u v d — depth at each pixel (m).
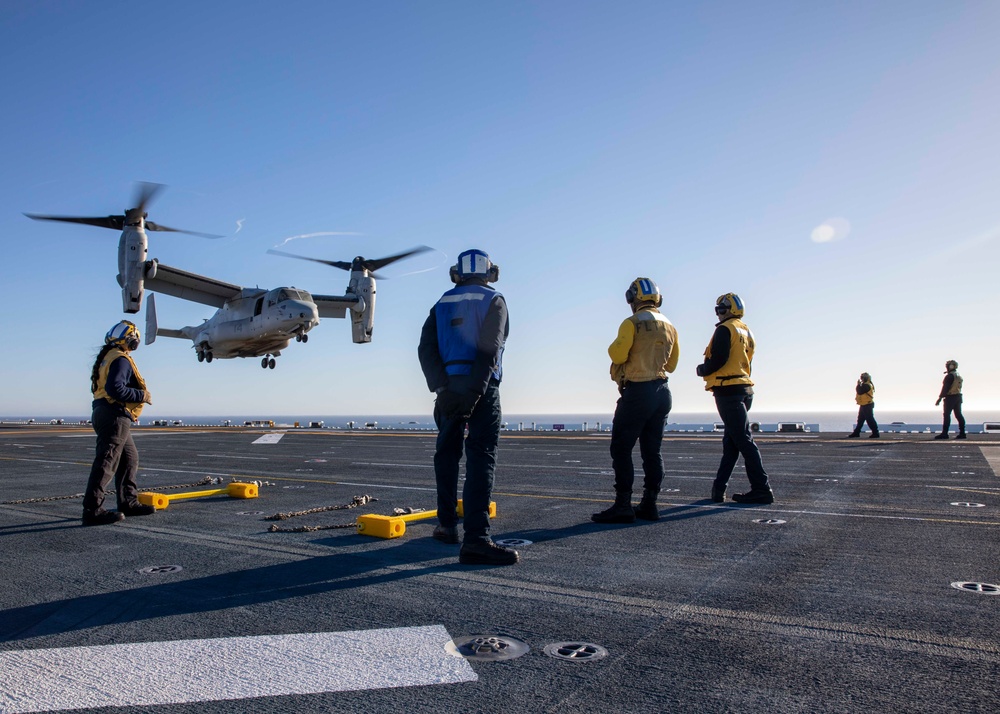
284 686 2.15
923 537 4.41
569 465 10.29
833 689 2.08
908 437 17.89
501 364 4.07
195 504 6.52
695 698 2.03
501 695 2.06
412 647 2.50
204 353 30.03
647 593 3.20
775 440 16.64
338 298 29.12
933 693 2.04
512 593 3.22
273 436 22.42
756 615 2.83
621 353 5.11
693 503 6.19
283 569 3.78
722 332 6.08
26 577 3.64
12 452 14.95
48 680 2.22
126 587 3.42
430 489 7.61
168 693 2.11
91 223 22.36
